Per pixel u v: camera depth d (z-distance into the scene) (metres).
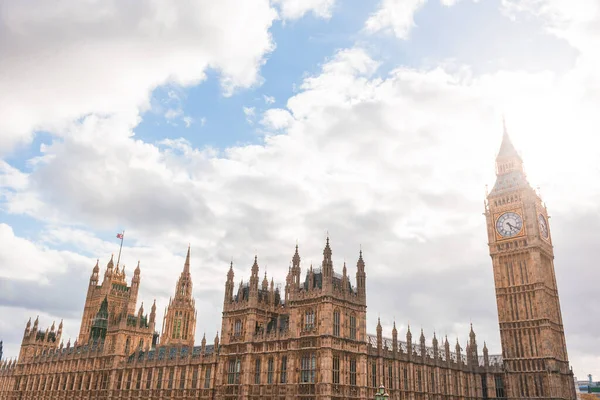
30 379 170.50
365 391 83.19
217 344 107.06
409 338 101.12
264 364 87.69
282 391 82.88
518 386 108.81
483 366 117.50
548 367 105.50
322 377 77.69
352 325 85.94
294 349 83.25
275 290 100.62
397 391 93.19
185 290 181.00
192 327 177.00
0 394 179.50
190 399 107.25
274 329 90.31
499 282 118.00
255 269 95.50
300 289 87.56
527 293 113.38
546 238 120.88
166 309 177.25
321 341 79.81
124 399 128.00
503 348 113.12
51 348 180.25
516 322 112.94
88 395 141.38
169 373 117.38
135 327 143.75
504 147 129.50
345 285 86.62
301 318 84.81
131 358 134.12
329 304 81.44
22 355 181.12
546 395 104.69
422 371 101.19
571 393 112.12
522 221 118.00
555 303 117.94
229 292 99.12
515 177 124.00
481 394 115.44
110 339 143.62
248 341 90.94
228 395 90.62
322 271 84.38
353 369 83.31
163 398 115.44
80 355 151.88
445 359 117.00
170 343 139.12
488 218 124.31
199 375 106.88
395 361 94.81
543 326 108.69
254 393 87.31
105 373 139.62
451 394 106.94
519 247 116.88
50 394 156.88
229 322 96.62
